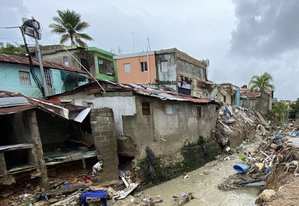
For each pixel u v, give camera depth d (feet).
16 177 36.47
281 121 175.63
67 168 44.19
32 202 35.42
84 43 121.70
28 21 59.82
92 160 46.88
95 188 39.40
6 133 47.52
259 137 104.94
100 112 43.55
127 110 49.52
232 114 104.01
